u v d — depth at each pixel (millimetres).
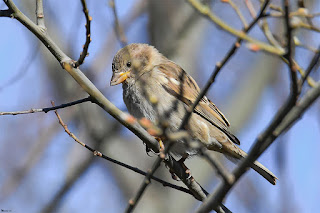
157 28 13023
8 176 13000
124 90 10664
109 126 12984
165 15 13094
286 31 5703
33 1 12547
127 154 12797
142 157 12750
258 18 6074
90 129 12977
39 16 7867
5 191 12867
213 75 6371
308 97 5793
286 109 5586
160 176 12141
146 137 7941
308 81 7629
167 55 12883
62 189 12859
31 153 13273
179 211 11789
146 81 10422
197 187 8617
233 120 12961
